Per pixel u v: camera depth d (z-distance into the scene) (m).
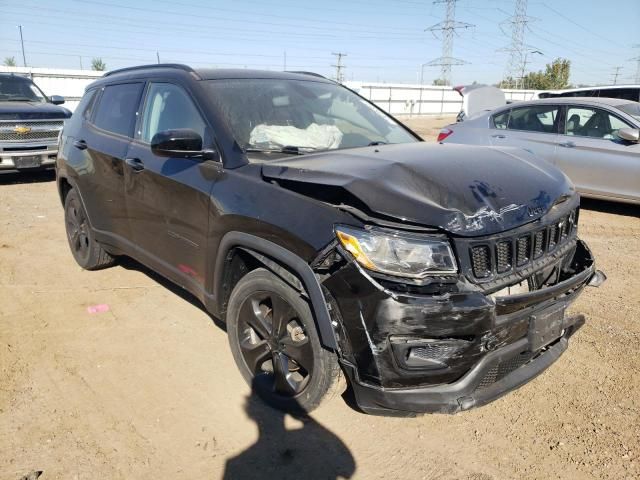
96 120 4.52
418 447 2.71
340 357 2.46
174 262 3.56
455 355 2.33
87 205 4.58
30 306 4.28
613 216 7.37
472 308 2.25
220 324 3.98
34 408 2.97
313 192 2.59
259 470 2.55
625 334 3.85
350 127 3.73
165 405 3.02
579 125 7.46
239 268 3.13
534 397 3.12
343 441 2.75
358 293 2.31
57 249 5.73
